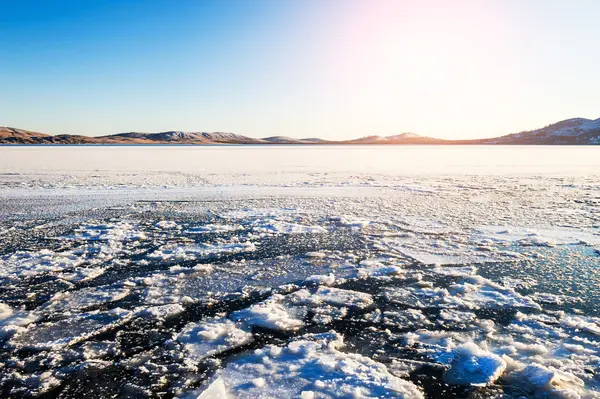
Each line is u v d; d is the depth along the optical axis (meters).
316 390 3.73
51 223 11.05
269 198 15.64
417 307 5.65
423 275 6.94
